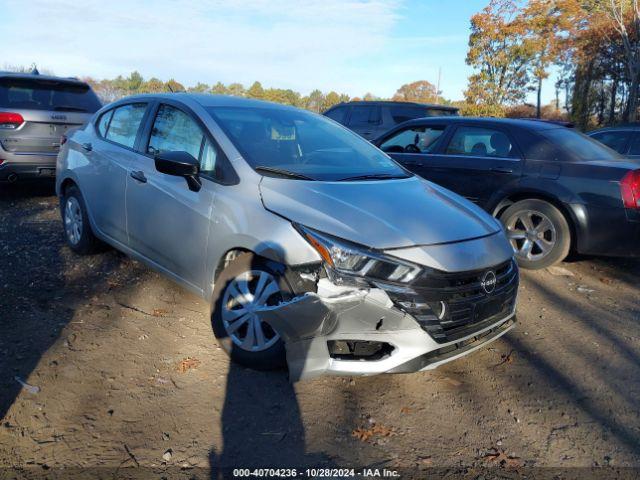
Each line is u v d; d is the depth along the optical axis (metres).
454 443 2.74
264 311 2.95
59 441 2.55
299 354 2.89
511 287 3.32
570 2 32.44
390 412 2.96
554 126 5.91
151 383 3.07
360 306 2.77
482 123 6.11
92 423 2.69
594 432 2.89
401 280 2.81
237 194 3.36
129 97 4.73
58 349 3.37
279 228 3.04
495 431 2.86
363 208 3.15
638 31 27.53
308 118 4.52
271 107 4.39
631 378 3.48
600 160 5.43
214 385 3.08
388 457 2.61
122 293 4.29
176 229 3.70
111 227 4.48
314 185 3.37
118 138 4.59
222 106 4.07
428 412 2.99
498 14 36.31
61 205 5.33
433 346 2.87
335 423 2.83
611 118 36.50
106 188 4.46
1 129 6.99
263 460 2.52
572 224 5.34
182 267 3.72
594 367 3.61
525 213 5.57
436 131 6.52
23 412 2.73
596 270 5.79
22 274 4.56
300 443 2.66
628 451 2.74
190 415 2.81
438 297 2.88
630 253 5.05
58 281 4.47
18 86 7.29
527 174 5.54
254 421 2.80
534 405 3.12
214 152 3.65
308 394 3.06
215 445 2.60
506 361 3.64
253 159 3.54
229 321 3.29
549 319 4.39
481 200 5.90
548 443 2.78
